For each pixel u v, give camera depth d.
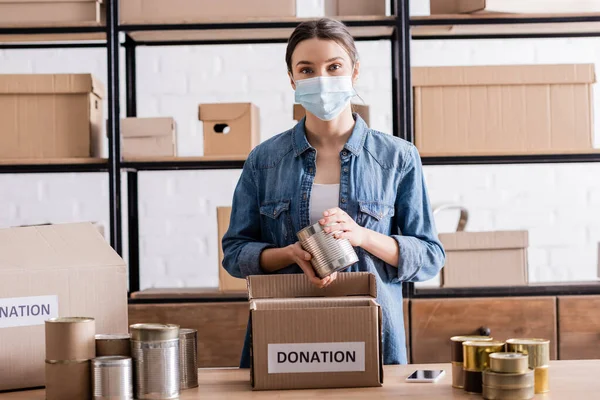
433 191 3.39
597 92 3.39
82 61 3.43
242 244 1.91
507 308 2.70
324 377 1.26
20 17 2.77
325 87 1.80
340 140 1.89
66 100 2.79
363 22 2.75
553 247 3.38
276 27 2.75
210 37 3.06
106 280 1.36
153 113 3.42
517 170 3.38
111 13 2.76
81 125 2.80
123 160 2.78
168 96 3.42
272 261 1.77
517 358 1.15
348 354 1.27
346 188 1.84
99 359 1.16
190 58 3.42
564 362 1.45
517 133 2.76
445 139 2.75
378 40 3.07
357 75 1.93
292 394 1.22
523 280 2.77
